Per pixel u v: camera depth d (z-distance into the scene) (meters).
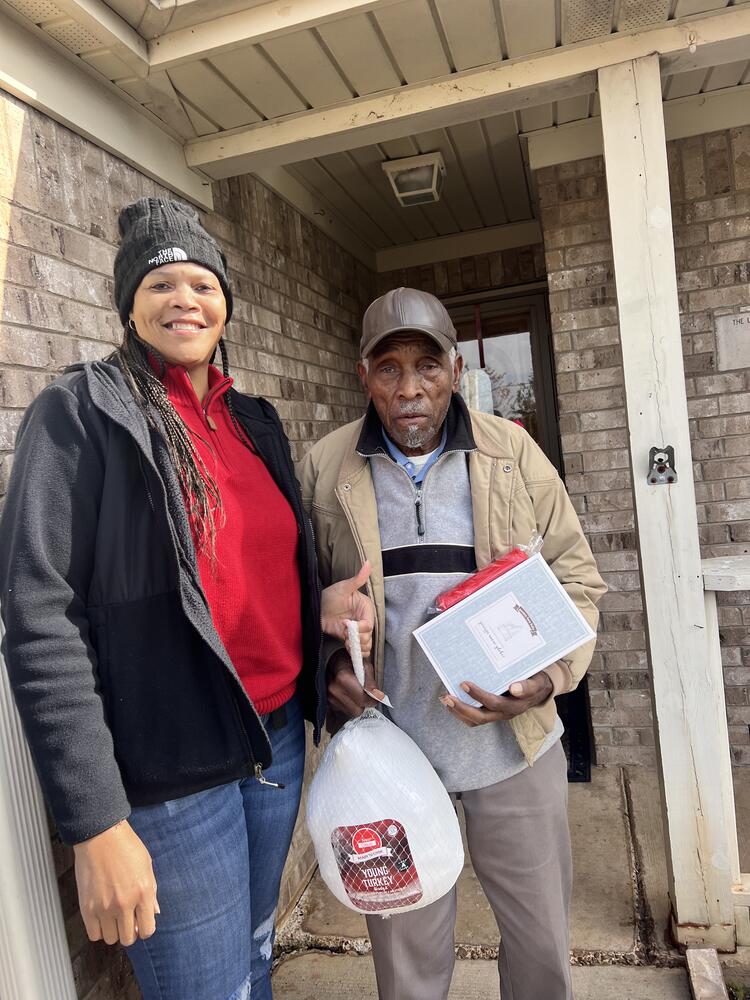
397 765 1.21
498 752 1.37
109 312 1.74
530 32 1.75
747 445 2.73
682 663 1.82
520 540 1.36
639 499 1.84
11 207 1.45
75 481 0.99
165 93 1.81
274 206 2.82
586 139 2.72
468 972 1.86
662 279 1.80
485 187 3.27
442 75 1.89
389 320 1.30
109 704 1.01
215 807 1.11
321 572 1.50
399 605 1.37
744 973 1.77
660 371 1.81
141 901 0.94
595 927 1.96
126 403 1.04
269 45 1.67
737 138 2.62
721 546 2.78
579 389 2.86
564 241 2.81
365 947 1.99
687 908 1.84
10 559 0.93
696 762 1.82
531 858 1.37
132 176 1.88
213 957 1.10
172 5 1.57
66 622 0.95
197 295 1.14
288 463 1.34
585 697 3.32
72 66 1.63
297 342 2.96
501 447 1.38
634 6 1.67
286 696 1.27
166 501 1.00
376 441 1.41
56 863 1.34
